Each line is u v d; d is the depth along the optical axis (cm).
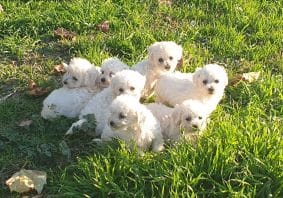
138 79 180
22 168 167
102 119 178
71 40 232
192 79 190
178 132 172
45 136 178
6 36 229
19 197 159
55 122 182
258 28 244
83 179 158
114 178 158
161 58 195
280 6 261
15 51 222
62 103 185
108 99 180
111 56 222
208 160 160
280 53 230
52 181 163
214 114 188
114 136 168
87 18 240
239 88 204
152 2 259
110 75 190
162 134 175
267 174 159
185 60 218
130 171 158
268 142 166
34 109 192
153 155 165
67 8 245
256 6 259
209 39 237
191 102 172
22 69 214
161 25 245
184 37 236
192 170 158
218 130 171
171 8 256
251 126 174
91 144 174
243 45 232
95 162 162
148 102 198
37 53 224
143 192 154
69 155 170
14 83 206
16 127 183
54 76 211
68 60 221
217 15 254
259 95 200
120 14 247
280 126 180
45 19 238
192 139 169
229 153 162
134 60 218
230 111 194
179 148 164
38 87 202
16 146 174
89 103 183
